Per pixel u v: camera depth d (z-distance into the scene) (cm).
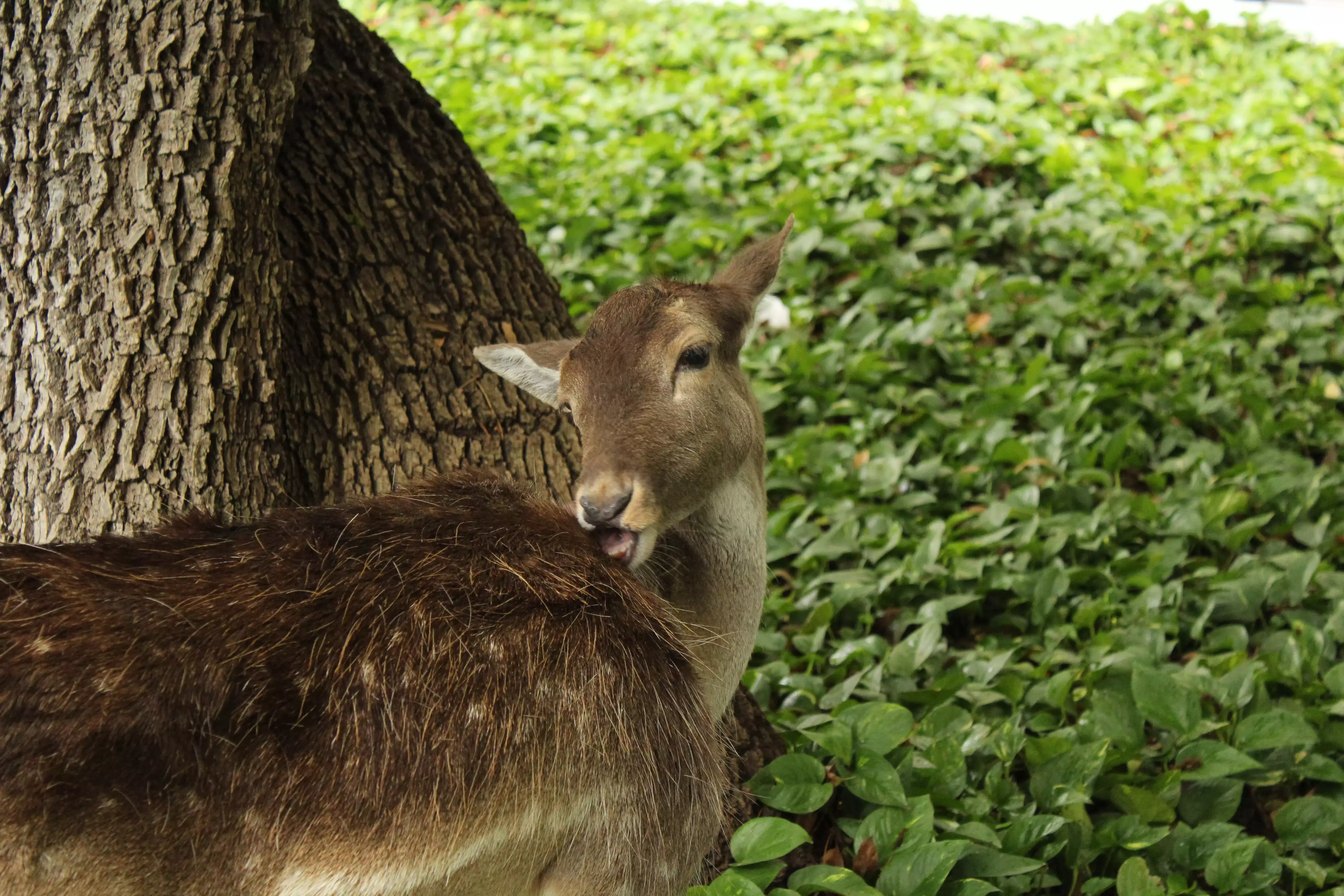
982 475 337
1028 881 247
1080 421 362
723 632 240
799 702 279
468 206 280
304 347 260
